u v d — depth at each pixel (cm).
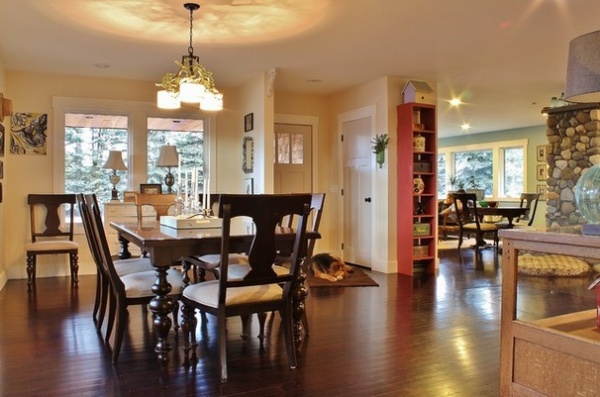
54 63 505
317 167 686
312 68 538
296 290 297
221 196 231
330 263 545
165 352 264
